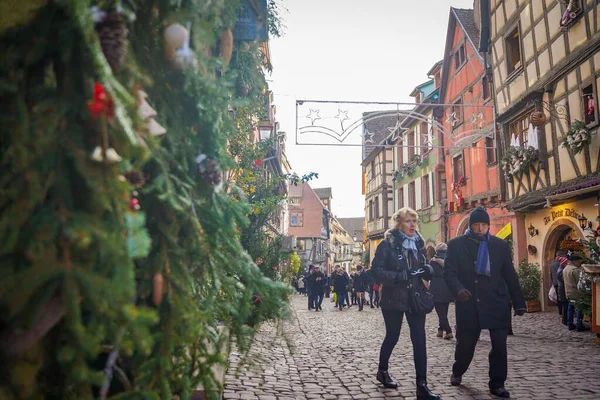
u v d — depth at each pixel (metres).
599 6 11.75
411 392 5.01
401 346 8.32
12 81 1.38
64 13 1.37
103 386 1.60
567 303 11.10
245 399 4.57
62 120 1.36
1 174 1.29
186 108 2.02
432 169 26.48
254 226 10.02
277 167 26.88
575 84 12.92
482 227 5.05
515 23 16.20
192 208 1.90
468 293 4.92
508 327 4.88
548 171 14.41
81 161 1.31
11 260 1.28
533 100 14.73
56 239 1.27
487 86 19.31
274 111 20.11
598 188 11.09
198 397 2.54
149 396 1.64
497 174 18.31
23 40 1.40
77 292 1.24
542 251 15.24
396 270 4.93
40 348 1.45
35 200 1.26
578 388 5.14
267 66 5.49
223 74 2.38
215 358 2.09
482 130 18.11
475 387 5.18
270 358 6.72
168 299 1.79
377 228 39.38
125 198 1.36
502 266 4.98
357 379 5.64
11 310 1.23
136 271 1.76
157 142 1.62
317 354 7.49
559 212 14.14
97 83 1.28
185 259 1.97
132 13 1.52
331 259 79.88
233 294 2.26
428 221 27.30
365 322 13.60
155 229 1.82
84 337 1.25
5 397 1.31
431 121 16.42
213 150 2.12
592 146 12.16
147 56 1.80
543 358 6.96
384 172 37.12
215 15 2.13
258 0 4.39
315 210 63.09
